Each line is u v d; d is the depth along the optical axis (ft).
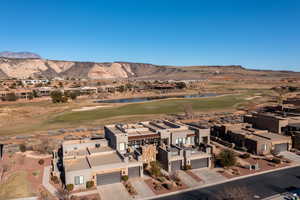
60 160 154.10
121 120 294.05
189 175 136.36
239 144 189.26
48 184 125.39
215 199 109.70
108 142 163.02
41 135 227.40
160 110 364.79
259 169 144.66
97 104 407.85
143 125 186.50
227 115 325.62
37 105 382.01
